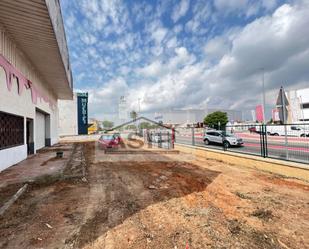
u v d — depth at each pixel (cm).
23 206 450
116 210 429
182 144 1549
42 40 934
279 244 303
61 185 625
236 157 969
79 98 3781
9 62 892
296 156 789
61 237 321
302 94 3812
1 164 812
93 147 1852
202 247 294
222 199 495
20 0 641
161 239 315
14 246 296
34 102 1331
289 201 479
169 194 536
